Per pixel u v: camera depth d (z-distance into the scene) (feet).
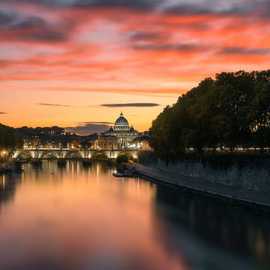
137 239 324.19
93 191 602.44
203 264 268.41
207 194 502.38
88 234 339.16
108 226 365.61
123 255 286.46
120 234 338.95
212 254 286.46
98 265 267.39
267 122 468.75
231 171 501.97
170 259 277.23
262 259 275.59
